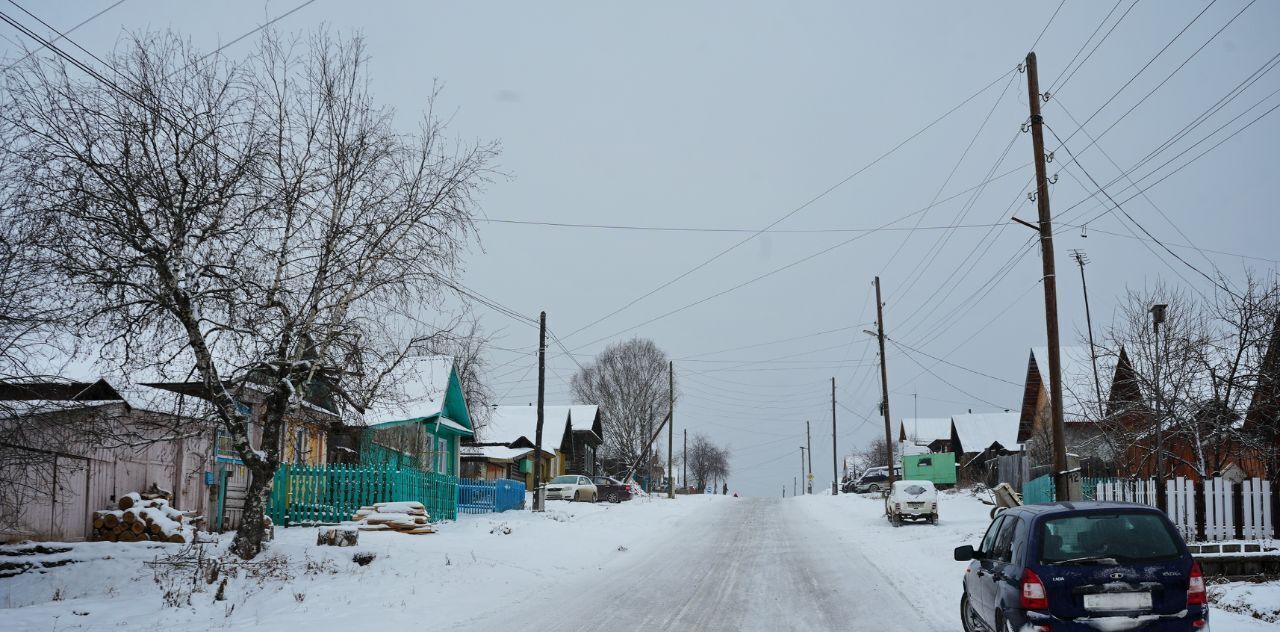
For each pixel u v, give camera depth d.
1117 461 31.39
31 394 16.11
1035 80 21.95
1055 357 21.08
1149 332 27.11
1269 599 12.72
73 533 17.03
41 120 14.02
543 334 39.75
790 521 38.25
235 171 15.22
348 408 18.06
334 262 16.33
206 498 21.39
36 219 13.73
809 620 13.21
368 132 16.80
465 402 38.31
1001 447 66.88
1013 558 9.58
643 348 84.88
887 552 23.42
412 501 25.11
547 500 50.72
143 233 14.48
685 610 14.25
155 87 14.92
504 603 14.77
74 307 14.27
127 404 17.33
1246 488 20.06
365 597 14.55
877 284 47.69
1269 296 24.94
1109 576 8.84
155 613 12.47
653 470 92.62
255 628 12.01
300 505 24.73
